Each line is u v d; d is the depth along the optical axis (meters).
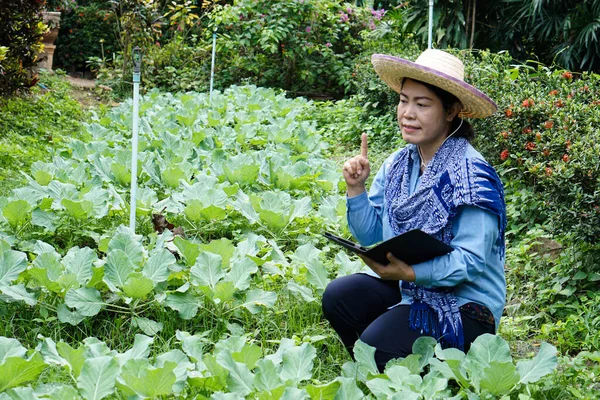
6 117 8.84
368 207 3.47
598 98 6.13
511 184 5.82
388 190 3.37
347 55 13.58
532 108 5.68
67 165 6.45
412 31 10.69
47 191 5.51
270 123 9.48
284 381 3.11
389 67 3.23
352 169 3.41
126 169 6.17
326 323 4.07
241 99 10.47
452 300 3.19
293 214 5.38
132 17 13.20
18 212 4.89
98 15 16.14
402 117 3.24
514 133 5.80
